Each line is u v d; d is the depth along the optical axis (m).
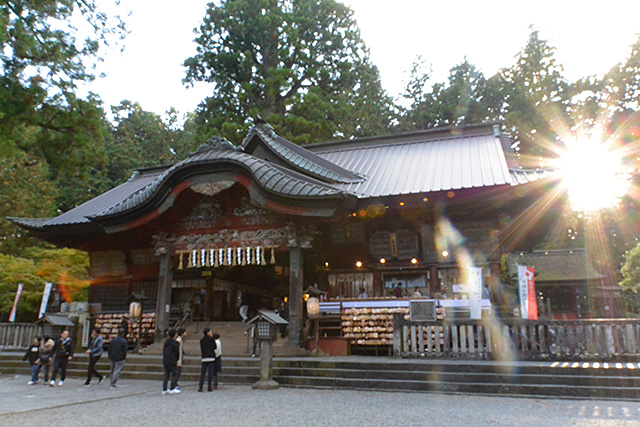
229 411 9.16
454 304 17.70
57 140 19.09
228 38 46.97
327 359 13.91
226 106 44.19
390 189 19.77
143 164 53.72
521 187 18.33
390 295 21.42
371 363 12.66
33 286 28.47
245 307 20.61
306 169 21.88
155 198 18.97
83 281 29.52
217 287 25.50
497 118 49.09
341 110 43.00
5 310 27.91
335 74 47.84
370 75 50.81
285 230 18.81
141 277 25.14
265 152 23.58
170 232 20.39
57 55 17.52
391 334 17.81
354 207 18.20
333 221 18.27
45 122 18.83
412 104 53.69
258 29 45.09
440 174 20.56
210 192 18.45
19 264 29.64
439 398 10.65
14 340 19.89
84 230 23.23
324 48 48.50
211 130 41.25
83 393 12.06
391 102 54.44
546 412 8.83
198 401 10.48
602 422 7.83
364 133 46.53
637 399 10.07
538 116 44.62
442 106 49.72
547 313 27.08
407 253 21.09
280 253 26.75
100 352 14.21
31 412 9.36
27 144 19.00
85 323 21.56
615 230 47.25
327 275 22.36
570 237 47.97
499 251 22.83
